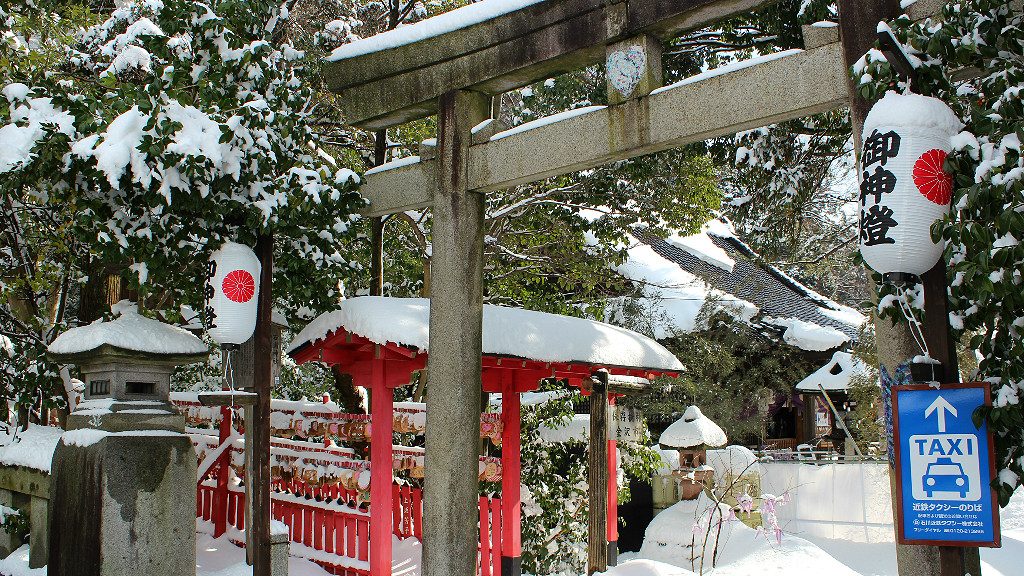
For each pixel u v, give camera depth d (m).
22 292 6.52
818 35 3.77
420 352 5.41
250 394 4.97
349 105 5.66
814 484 11.22
